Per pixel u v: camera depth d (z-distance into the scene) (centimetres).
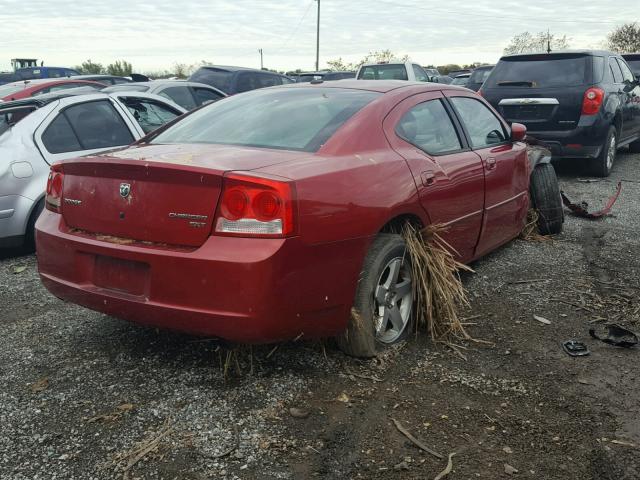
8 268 529
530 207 596
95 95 627
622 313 418
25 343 369
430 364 342
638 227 639
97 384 319
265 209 278
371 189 325
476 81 1775
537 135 892
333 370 331
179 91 966
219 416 290
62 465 256
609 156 943
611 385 323
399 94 402
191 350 355
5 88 1120
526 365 344
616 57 1009
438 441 273
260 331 284
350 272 314
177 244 293
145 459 259
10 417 289
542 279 481
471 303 432
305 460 260
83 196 324
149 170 294
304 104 388
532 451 268
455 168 407
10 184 534
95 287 319
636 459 263
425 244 380
